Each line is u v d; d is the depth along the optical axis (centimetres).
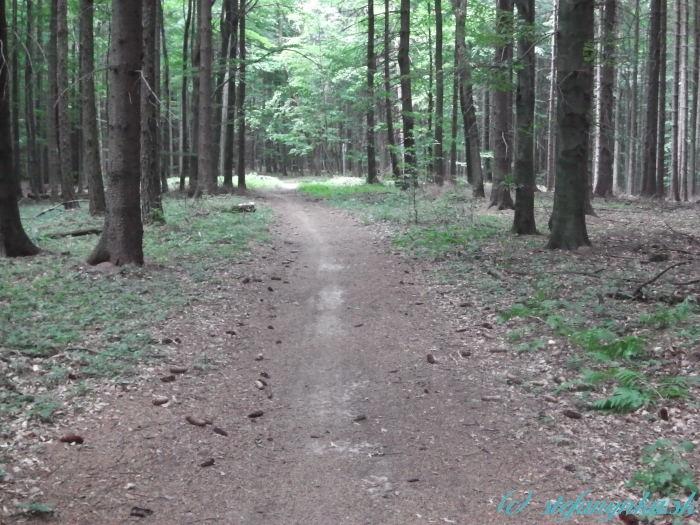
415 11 3167
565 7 1244
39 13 2523
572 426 556
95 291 983
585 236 1333
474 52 2130
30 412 556
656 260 1178
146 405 606
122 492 457
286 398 653
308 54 3991
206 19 2392
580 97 1280
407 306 989
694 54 3053
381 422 593
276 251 1448
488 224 1731
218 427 575
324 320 938
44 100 3341
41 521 411
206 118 2462
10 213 1231
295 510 443
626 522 414
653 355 681
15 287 978
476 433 560
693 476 452
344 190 2945
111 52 1135
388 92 2644
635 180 3925
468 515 432
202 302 977
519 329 810
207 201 2278
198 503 450
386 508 444
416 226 1741
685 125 2866
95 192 1930
